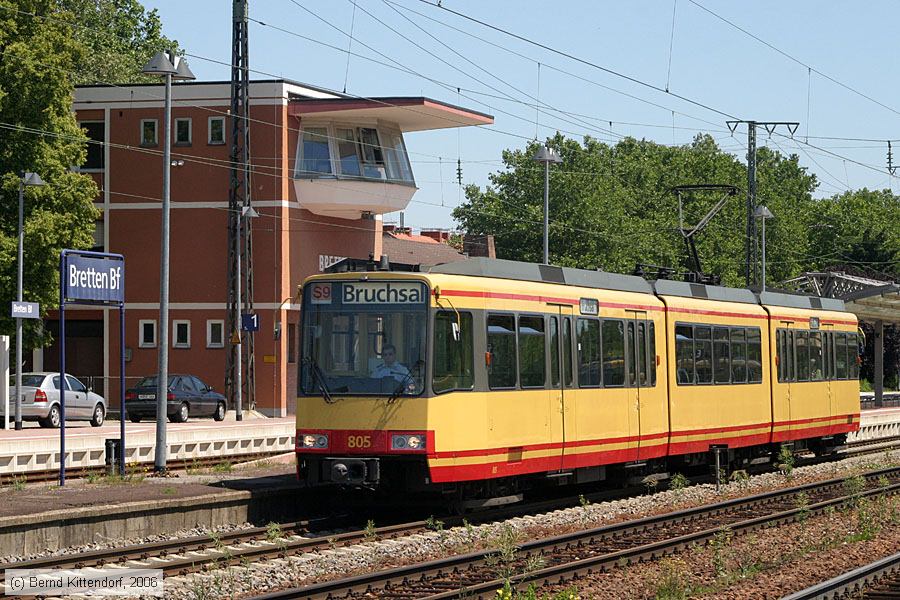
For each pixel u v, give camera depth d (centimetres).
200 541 1938
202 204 6181
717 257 11206
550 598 1479
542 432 2411
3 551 1825
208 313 6175
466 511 2383
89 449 3506
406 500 2445
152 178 6250
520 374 2361
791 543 2095
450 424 2180
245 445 4131
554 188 10150
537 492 2880
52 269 5259
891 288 6097
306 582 1705
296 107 6044
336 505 2488
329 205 6141
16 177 5222
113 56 8294
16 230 5266
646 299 2828
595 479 2652
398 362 2177
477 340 2258
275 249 6050
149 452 3606
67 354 6412
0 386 4412
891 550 2012
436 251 9531
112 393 6222
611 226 10088
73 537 1938
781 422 3409
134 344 6278
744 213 11769
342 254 6438
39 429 4556
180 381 5256
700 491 2964
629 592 1638
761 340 3344
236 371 5434
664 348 2877
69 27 5428
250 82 6056
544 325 2450
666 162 13225
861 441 4850
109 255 2678
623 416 2689
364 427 2175
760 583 1695
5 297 5216
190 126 6200
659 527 2266
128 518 2033
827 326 3750
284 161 6038
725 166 12694
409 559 1909
